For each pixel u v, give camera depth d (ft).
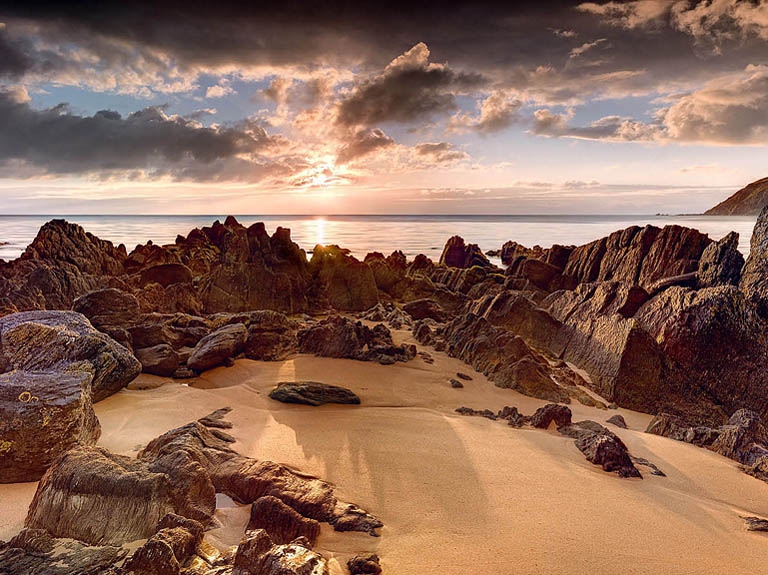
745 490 32.53
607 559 21.66
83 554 19.58
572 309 82.89
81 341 40.78
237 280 97.25
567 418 44.32
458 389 54.65
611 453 34.60
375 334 69.87
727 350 59.16
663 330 63.46
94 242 105.19
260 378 53.16
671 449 40.50
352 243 323.37
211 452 29.81
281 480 26.45
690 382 59.88
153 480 22.63
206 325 66.08
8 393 29.17
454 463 32.42
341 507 24.81
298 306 104.12
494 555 21.43
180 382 52.01
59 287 82.38
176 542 19.51
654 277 84.12
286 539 22.15
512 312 85.30
